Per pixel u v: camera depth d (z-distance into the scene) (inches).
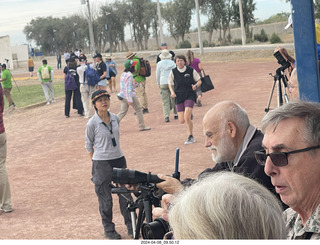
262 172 117.0
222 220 51.0
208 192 52.8
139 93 615.2
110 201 233.8
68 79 670.5
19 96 1089.4
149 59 2149.4
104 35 3449.8
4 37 2498.8
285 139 69.2
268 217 52.0
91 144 239.5
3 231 254.4
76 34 3533.5
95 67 700.0
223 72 1167.6
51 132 576.1
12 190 337.1
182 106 414.0
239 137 126.3
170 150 400.8
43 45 3786.9
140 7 3302.2
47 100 872.3
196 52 2069.4
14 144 525.0
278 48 331.6
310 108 69.6
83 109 689.6
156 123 535.5
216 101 653.9
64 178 354.9
